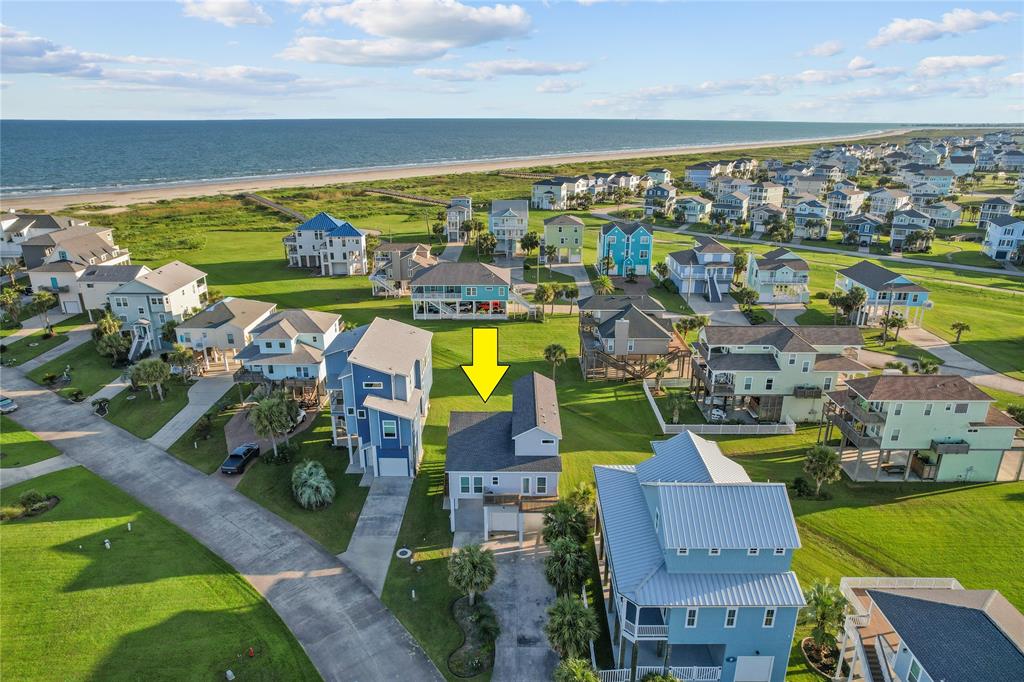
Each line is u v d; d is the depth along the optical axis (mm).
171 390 66250
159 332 78438
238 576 39531
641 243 115875
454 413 48812
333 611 36812
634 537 34594
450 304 93062
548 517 40094
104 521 44688
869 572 39844
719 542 31219
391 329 57344
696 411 62594
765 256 104688
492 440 45219
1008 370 72250
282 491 48656
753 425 58281
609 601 36844
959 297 100875
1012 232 124188
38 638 34250
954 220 158375
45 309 84500
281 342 61156
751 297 93562
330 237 112938
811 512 46125
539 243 126125
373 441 49375
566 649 31375
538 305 92875
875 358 75562
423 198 195125
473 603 37156
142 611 36281
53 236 101250
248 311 73312
